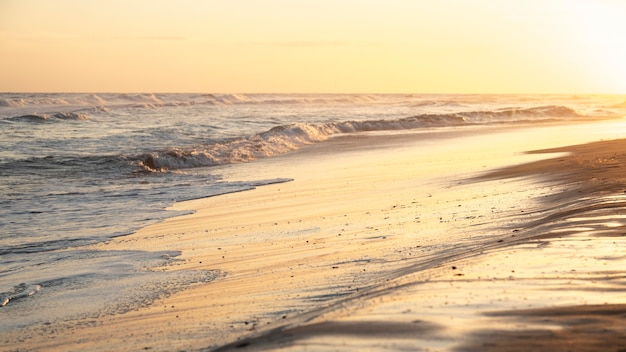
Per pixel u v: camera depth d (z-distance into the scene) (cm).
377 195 1593
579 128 4156
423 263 812
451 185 1648
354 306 529
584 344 399
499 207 1223
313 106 8625
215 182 2072
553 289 544
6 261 1097
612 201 1016
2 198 1745
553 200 1206
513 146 2867
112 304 817
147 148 2916
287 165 2500
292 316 603
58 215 1520
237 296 771
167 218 1474
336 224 1234
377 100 11369
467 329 434
